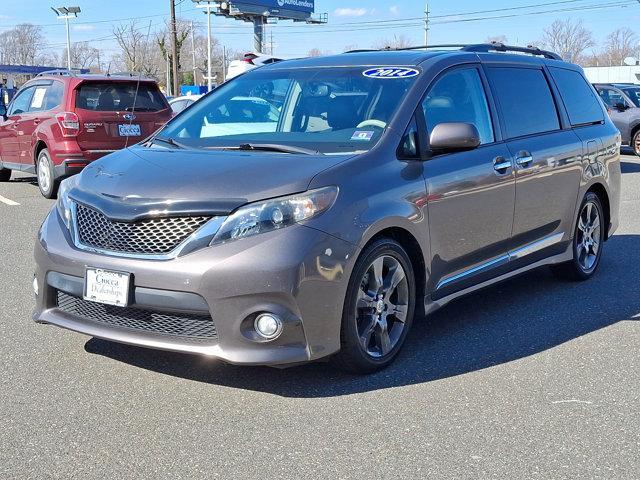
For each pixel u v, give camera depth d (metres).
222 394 3.88
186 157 4.26
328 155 4.15
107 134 10.95
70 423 3.54
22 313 5.28
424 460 3.22
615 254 7.46
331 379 4.10
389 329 4.31
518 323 5.18
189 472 3.11
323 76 4.99
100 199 3.96
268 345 3.68
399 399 3.85
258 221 3.66
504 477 3.08
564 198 5.79
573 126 6.04
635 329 5.06
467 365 4.35
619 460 3.24
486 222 4.90
